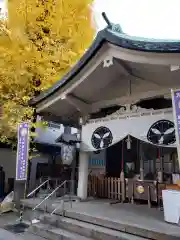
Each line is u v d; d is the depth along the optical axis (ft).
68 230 23.26
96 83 28.94
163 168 38.34
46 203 30.81
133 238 18.53
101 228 21.44
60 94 31.24
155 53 20.56
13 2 46.21
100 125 30.83
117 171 43.55
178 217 20.18
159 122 25.03
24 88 42.34
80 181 36.06
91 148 31.37
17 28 45.32
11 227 27.04
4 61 42.68
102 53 24.52
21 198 36.27
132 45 21.20
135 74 27.35
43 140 54.80
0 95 40.86
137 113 27.25
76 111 36.11
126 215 23.98
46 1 48.42
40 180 46.57
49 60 46.60
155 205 30.40
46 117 38.34
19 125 33.37
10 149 52.65
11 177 51.88
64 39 51.42
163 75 24.57
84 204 30.89
